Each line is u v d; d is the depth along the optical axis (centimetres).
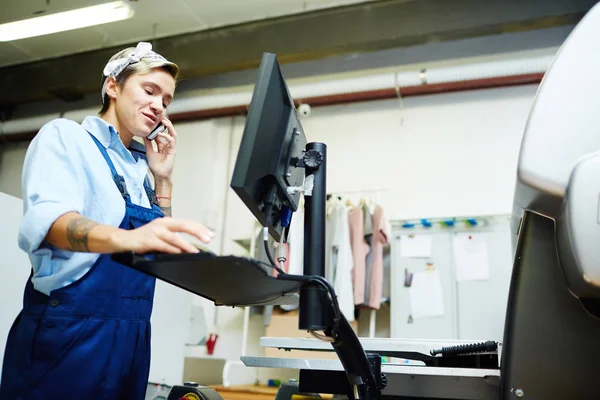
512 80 412
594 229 72
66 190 94
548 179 75
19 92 525
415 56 461
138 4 438
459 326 346
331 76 485
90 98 562
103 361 97
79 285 96
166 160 135
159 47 476
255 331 465
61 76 511
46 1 420
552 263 84
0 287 175
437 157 438
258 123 75
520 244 85
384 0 415
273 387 421
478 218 359
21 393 93
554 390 87
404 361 155
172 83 123
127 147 124
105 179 103
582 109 76
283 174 83
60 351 93
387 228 435
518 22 381
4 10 434
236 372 423
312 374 117
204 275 75
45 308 95
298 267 361
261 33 445
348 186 458
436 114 448
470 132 434
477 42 444
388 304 422
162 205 133
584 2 369
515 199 85
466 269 353
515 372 89
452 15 394
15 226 184
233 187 71
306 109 463
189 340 389
